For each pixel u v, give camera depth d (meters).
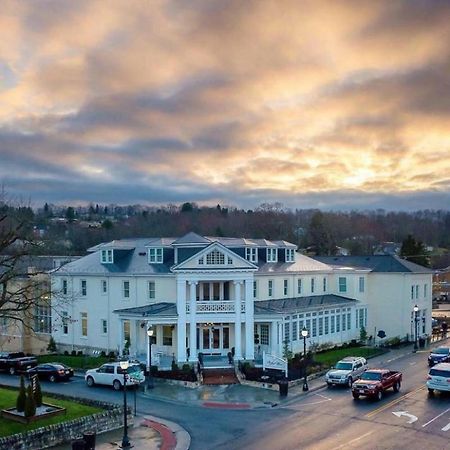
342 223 185.62
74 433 29.53
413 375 45.56
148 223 166.38
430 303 70.62
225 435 30.09
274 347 50.81
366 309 66.31
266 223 158.00
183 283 49.41
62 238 125.31
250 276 50.34
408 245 98.19
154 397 39.19
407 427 30.67
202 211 177.12
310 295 62.28
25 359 49.62
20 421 29.56
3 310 35.88
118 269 56.16
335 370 42.59
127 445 28.28
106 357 53.16
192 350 49.06
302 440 28.73
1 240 39.81
